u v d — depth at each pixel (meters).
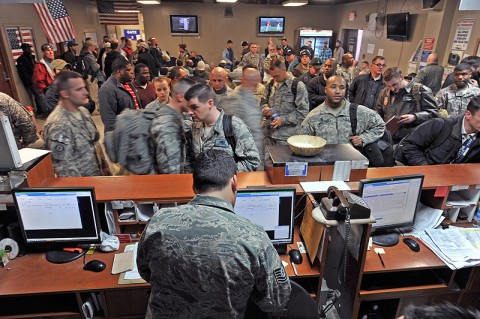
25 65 5.85
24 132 2.92
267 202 1.74
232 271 0.95
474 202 1.99
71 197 1.67
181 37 11.23
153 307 1.04
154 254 0.98
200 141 2.08
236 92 2.61
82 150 2.14
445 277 1.86
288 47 8.56
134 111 2.05
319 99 3.98
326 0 10.31
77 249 1.81
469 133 2.12
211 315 1.00
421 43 6.95
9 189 1.67
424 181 1.91
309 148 1.83
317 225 1.68
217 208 1.04
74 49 7.23
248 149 2.04
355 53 10.23
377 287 1.79
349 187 1.82
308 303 1.29
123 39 9.20
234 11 11.16
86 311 1.67
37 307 1.71
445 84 4.41
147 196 1.74
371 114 2.38
